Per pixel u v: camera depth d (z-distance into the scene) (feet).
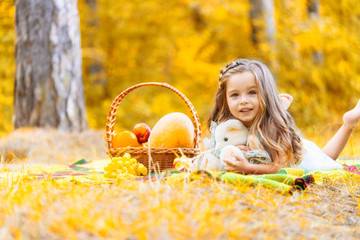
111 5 43.57
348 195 8.14
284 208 6.85
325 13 44.11
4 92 36.47
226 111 10.90
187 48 46.42
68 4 21.01
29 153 15.90
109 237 5.21
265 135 9.61
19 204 6.42
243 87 9.88
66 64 20.80
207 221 5.66
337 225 6.67
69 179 8.92
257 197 7.02
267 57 33.88
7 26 36.47
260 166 9.23
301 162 10.53
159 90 44.01
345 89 39.52
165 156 10.43
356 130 24.89
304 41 37.93
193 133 10.92
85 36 43.04
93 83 42.65
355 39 41.60
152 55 45.91
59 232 5.36
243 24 44.19
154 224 5.46
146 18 45.29
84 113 21.53
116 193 7.00
